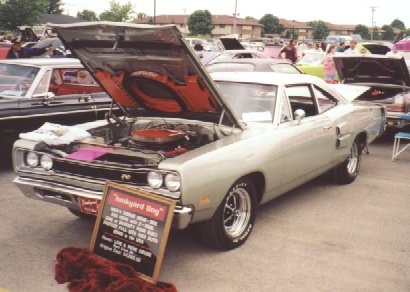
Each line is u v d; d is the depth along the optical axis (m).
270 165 4.48
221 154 3.95
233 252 4.28
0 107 6.28
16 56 11.19
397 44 16.75
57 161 4.13
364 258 4.23
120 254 3.65
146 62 4.22
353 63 8.94
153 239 3.51
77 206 4.03
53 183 4.13
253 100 4.95
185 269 3.95
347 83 9.48
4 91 6.73
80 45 4.38
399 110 8.60
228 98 5.03
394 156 7.88
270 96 4.91
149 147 4.25
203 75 3.96
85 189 3.97
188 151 3.95
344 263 4.12
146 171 3.73
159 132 4.41
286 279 3.83
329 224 5.00
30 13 44.53
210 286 3.70
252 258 4.17
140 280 3.42
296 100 5.24
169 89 4.43
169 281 3.75
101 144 4.28
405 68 8.48
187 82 4.20
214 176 3.85
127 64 4.39
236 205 4.38
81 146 4.33
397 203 5.73
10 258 4.07
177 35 3.63
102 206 3.76
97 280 3.43
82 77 7.27
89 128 4.89
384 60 8.46
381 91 9.30
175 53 3.88
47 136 4.21
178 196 3.62
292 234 4.71
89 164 3.94
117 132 4.95
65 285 3.64
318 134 5.25
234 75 5.29
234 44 18.56
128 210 3.64
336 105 5.93
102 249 3.73
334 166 5.91
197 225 4.12
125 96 4.88
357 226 4.96
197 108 4.61
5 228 4.71
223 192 3.97
